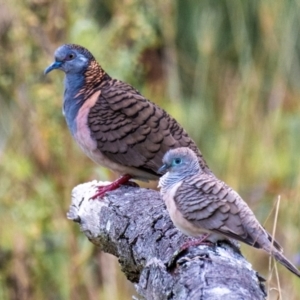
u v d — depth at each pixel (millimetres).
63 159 12367
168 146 9133
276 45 12805
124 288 11484
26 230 12016
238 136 12461
